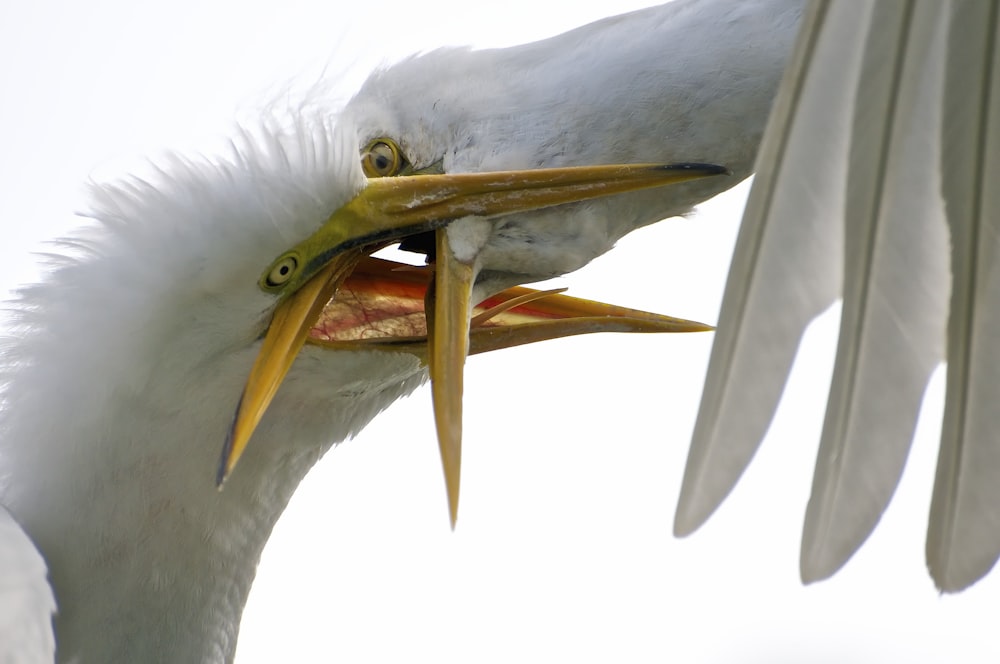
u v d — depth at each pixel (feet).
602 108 23.25
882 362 15.62
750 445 15.24
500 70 23.81
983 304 15.60
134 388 20.98
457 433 21.29
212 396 21.59
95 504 21.53
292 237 21.08
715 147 23.48
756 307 15.21
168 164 21.09
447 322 21.97
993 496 15.69
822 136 15.14
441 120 23.52
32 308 21.03
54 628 21.77
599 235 23.52
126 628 22.18
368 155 23.48
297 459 23.41
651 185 22.18
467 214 22.08
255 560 23.54
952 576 15.69
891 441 15.66
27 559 19.84
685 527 15.11
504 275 23.58
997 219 15.51
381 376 22.94
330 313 23.48
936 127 15.42
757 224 15.05
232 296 20.95
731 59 23.18
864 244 15.31
